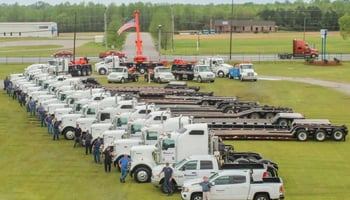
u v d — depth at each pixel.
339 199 32.22
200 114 55.09
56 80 74.81
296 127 49.72
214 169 33.84
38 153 45.72
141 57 102.75
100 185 35.97
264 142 49.06
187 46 186.25
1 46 175.62
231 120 52.03
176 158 36.78
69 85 69.69
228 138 49.78
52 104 59.44
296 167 40.16
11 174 38.97
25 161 42.94
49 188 35.25
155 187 35.44
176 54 150.25
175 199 32.56
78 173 39.22
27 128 56.53
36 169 40.38
